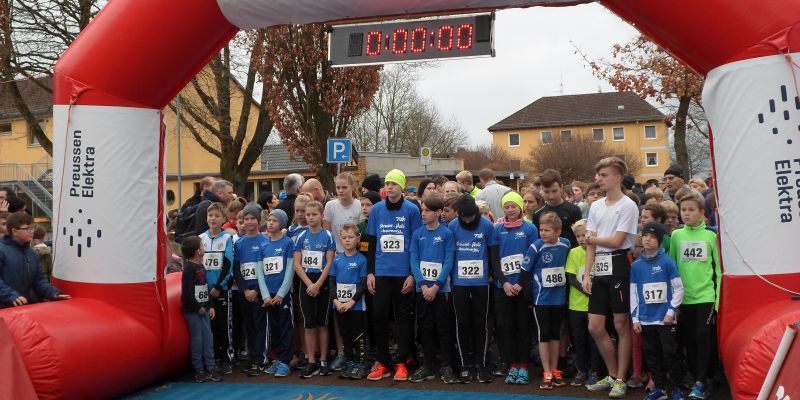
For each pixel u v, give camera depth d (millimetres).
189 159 29719
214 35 6273
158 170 6457
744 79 5066
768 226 5000
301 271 6867
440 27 6035
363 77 17375
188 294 6613
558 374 6277
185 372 7117
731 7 5047
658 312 5602
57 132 6336
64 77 6293
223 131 18781
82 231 6223
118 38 6141
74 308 5855
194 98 20203
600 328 5906
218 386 6535
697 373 5734
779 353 4047
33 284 6184
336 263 6832
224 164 19031
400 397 5961
